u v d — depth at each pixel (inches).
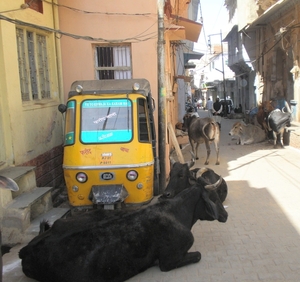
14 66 270.2
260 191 326.0
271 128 553.3
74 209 246.8
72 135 246.8
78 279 160.4
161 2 308.5
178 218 193.9
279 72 727.7
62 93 361.1
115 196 228.1
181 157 380.5
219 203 212.7
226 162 462.6
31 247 171.6
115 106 251.6
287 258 197.9
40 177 305.9
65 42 361.4
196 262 195.3
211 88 1909.4
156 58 360.5
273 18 708.7
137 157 238.8
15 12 276.8
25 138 283.1
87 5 356.8
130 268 172.7
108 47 368.2
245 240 223.5
